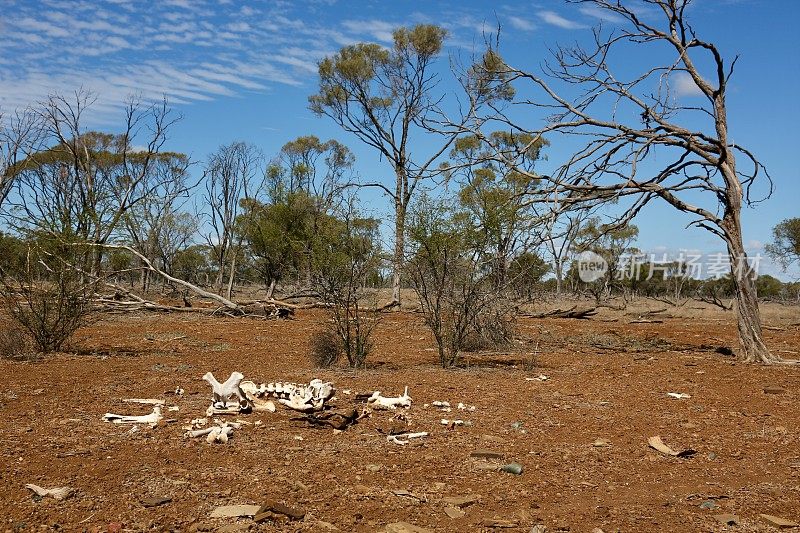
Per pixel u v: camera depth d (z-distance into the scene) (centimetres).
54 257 1465
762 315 3441
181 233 4116
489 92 2072
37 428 768
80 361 1334
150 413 862
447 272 1384
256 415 867
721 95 1565
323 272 1380
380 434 787
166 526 489
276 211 3528
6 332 1401
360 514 523
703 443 789
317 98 3391
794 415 949
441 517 527
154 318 2538
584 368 1402
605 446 765
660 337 2225
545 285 2955
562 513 548
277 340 1862
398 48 3325
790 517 554
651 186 1549
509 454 716
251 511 518
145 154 4106
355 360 1351
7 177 2770
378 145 3341
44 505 525
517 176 1688
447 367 1360
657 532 512
